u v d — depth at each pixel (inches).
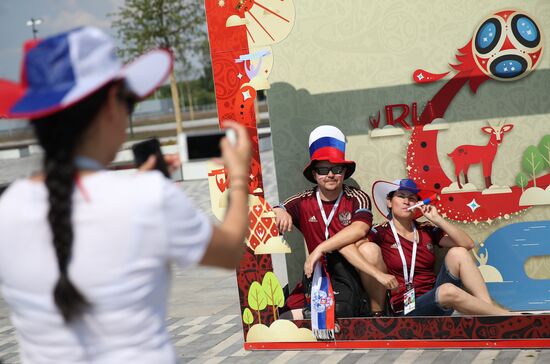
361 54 195.9
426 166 194.4
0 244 70.7
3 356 212.4
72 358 69.2
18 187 72.3
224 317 235.3
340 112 199.3
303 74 200.1
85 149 71.1
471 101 189.8
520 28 184.2
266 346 192.5
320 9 196.9
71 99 67.9
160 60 74.8
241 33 185.3
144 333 69.3
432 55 191.0
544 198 186.5
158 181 70.0
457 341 176.2
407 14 191.5
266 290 190.9
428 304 178.1
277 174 205.3
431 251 186.5
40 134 70.4
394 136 196.1
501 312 175.2
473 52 187.9
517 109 186.9
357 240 183.0
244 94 186.9
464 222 192.4
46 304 69.3
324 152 184.2
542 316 169.8
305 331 188.4
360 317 183.5
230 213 75.0
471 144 190.7
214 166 189.9
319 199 188.7
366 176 199.5
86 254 67.6
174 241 69.4
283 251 188.2
